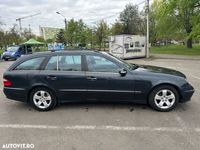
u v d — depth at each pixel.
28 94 5.87
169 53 31.67
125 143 3.96
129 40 23.27
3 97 7.38
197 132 4.36
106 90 5.63
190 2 26.34
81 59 5.77
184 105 6.07
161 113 5.47
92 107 5.99
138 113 5.49
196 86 8.58
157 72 5.70
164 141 4.01
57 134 4.39
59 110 5.83
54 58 5.87
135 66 6.16
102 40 49.88
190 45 43.81
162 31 35.91
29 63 5.93
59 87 5.73
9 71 5.93
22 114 5.62
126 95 5.63
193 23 27.36
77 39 45.69
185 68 14.94
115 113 5.51
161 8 32.06
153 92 5.57
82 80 5.65
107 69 5.67
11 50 27.00
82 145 3.92
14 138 4.25
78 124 4.87
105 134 4.35
